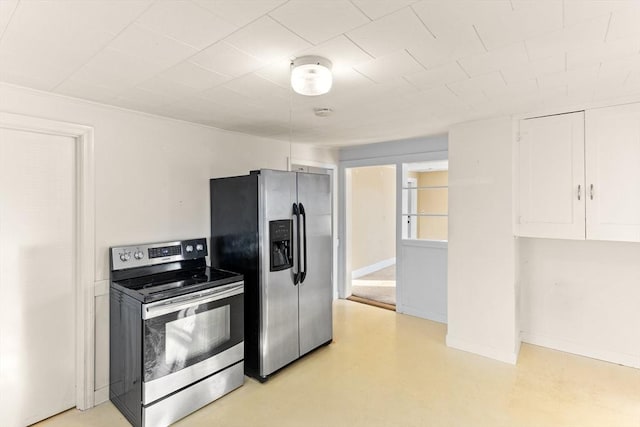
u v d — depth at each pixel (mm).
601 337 3107
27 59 1747
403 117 2992
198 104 2543
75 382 2488
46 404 2371
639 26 1424
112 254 2541
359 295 5328
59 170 2406
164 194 2928
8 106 2119
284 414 2377
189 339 2383
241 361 2732
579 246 3191
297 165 4406
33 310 2316
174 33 1480
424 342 3531
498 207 3066
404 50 1652
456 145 3291
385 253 7547
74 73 1938
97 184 2518
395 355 3240
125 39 1538
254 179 2838
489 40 1551
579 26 1424
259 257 2801
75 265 2480
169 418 2271
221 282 2596
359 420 2301
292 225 3023
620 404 2430
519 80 2080
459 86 2178
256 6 1268
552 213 2848
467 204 3244
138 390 2207
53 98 2293
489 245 3129
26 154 2268
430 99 2457
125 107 2609
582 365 3004
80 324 2459
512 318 3035
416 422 2270
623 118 2557
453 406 2436
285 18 1356
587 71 1941
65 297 2447
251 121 3086
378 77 2010
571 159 2760
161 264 2824
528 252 3441
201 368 2447
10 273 2225
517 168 2994
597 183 2664
